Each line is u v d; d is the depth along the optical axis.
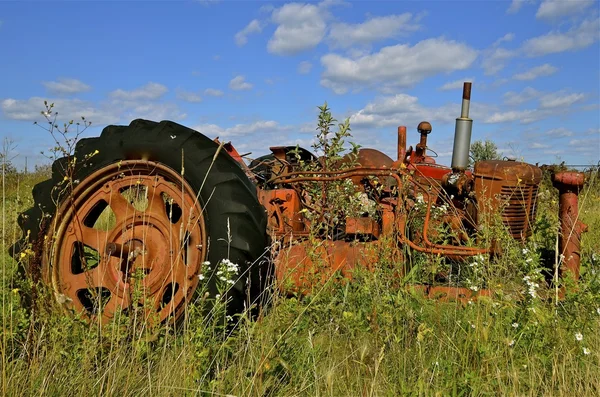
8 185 7.09
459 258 4.50
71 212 3.89
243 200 3.59
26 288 3.43
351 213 4.74
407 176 4.43
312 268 3.87
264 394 2.82
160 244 3.75
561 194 4.50
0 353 2.95
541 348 3.17
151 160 3.80
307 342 3.23
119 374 2.81
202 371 2.85
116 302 3.37
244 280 3.51
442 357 3.19
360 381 3.03
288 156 5.80
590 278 3.90
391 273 3.82
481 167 5.16
